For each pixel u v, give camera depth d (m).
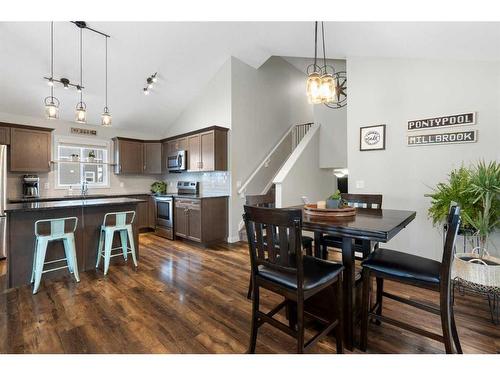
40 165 4.46
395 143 3.32
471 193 2.38
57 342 1.82
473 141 2.80
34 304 2.38
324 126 5.26
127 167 5.67
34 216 2.93
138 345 1.79
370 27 2.71
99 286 2.79
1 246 3.70
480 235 2.36
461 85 2.87
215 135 4.55
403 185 3.27
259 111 5.40
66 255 3.07
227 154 4.78
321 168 5.32
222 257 3.82
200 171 4.97
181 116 5.83
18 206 2.99
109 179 5.71
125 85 4.65
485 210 2.27
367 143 3.53
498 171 2.27
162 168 5.94
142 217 5.61
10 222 2.78
